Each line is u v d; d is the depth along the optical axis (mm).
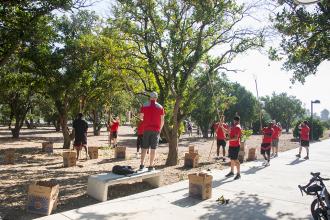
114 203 7734
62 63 18422
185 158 13992
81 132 15430
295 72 11195
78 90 20812
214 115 34625
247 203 8023
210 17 13891
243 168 13586
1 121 38875
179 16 14398
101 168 13234
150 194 8641
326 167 14133
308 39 10258
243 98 48781
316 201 6250
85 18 20391
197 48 14750
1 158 15656
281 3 10039
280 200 8367
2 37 12398
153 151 9367
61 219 6492
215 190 9344
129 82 17781
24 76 19906
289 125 79625
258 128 49969
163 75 15234
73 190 9000
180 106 16016
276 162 15680
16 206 7340
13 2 11812
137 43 15211
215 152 20453
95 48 17547
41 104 33000
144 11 14164
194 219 6742
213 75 15961
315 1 4117
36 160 15258
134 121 18344
